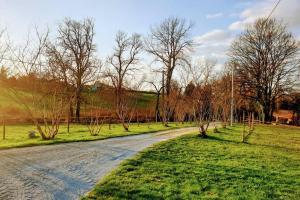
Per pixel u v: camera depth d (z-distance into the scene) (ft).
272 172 46.06
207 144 77.20
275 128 165.78
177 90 176.76
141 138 88.74
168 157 54.95
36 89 80.48
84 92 147.74
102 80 136.67
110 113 166.09
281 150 74.54
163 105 175.63
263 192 34.63
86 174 39.70
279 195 34.24
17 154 52.95
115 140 81.41
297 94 198.80
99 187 33.14
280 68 199.52
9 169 40.88
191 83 125.80
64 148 62.64
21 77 79.15
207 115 115.44
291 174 45.60
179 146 70.64
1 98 149.69
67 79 97.14
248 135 99.09
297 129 167.53
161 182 36.70
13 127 112.16
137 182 36.04
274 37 199.21
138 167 44.75
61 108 81.10
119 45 195.21
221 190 34.73
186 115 195.31
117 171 41.29
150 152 59.31
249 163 52.65
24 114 133.18
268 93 204.03
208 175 41.63
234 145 78.33
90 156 53.72
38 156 51.67
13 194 29.96
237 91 197.98
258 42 202.18
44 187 32.89
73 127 124.88
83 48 156.87
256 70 202.80
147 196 30.86
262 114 208.95
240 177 41.60
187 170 44.19
